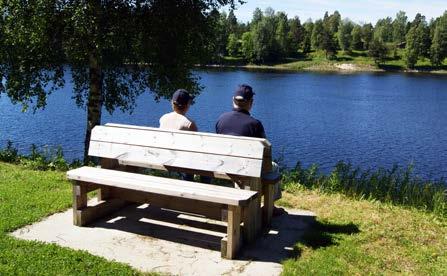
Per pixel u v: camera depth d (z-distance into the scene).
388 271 4.82
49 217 5.87
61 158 9.96
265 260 4.92
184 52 12.84
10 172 8.20
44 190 6.96
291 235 5.64
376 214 6.56
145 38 12.05
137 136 5.88
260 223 5.66
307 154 31.59
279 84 82.94
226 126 5.86
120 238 5.32
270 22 151.00
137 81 13.58
